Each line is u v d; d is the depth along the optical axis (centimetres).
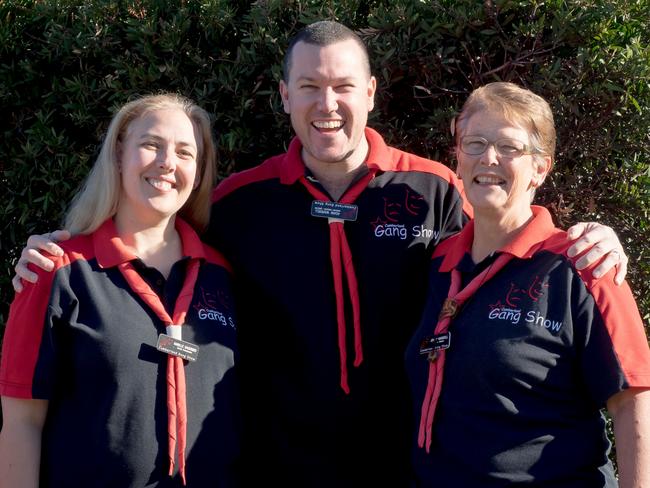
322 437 301
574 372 249
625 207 359
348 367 300
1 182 392
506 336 250
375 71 360
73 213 286
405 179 316
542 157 263
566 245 257
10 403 262
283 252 307
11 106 393
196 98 372
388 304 303
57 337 262
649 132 351
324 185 318
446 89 360
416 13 358
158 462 258
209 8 371
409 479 280
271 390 305
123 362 259
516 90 264
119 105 370
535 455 244
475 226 276
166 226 289
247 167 383
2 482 261
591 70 347
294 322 302
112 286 269
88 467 256
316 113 304
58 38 379
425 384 268
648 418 241
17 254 393
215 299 288
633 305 248
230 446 274
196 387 268
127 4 376
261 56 367
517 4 349
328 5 369
